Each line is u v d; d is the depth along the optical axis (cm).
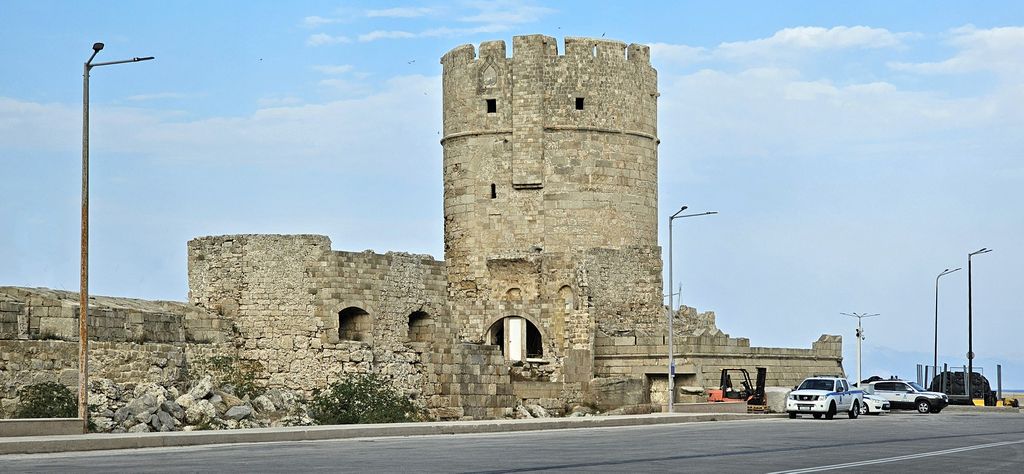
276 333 7069
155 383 6272
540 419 6894
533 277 9619
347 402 6944
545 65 9756
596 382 8881
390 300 7394
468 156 9919
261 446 4788
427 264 7662
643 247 9706
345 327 7281
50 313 5862
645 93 10031
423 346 7575
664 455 4472
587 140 9744
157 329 6500
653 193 10069
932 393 9912
